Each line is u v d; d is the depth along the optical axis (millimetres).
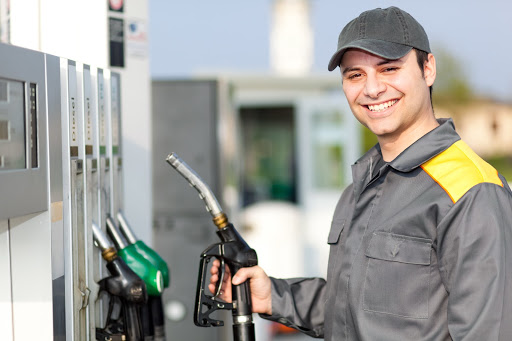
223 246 1842
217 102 3561
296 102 8156
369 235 1704
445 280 1587
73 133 1691
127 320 1826
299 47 11219
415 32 1677
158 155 3541
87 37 2416
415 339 1614
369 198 1749
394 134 1736
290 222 7938
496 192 1573
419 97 1697
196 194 3502
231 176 3762
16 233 1574
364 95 1704
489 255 1515
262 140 8492
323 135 8141
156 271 1920
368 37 1667
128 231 2012
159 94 3557
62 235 1631
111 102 1980
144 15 2582
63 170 1651
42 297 1580
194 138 3557
